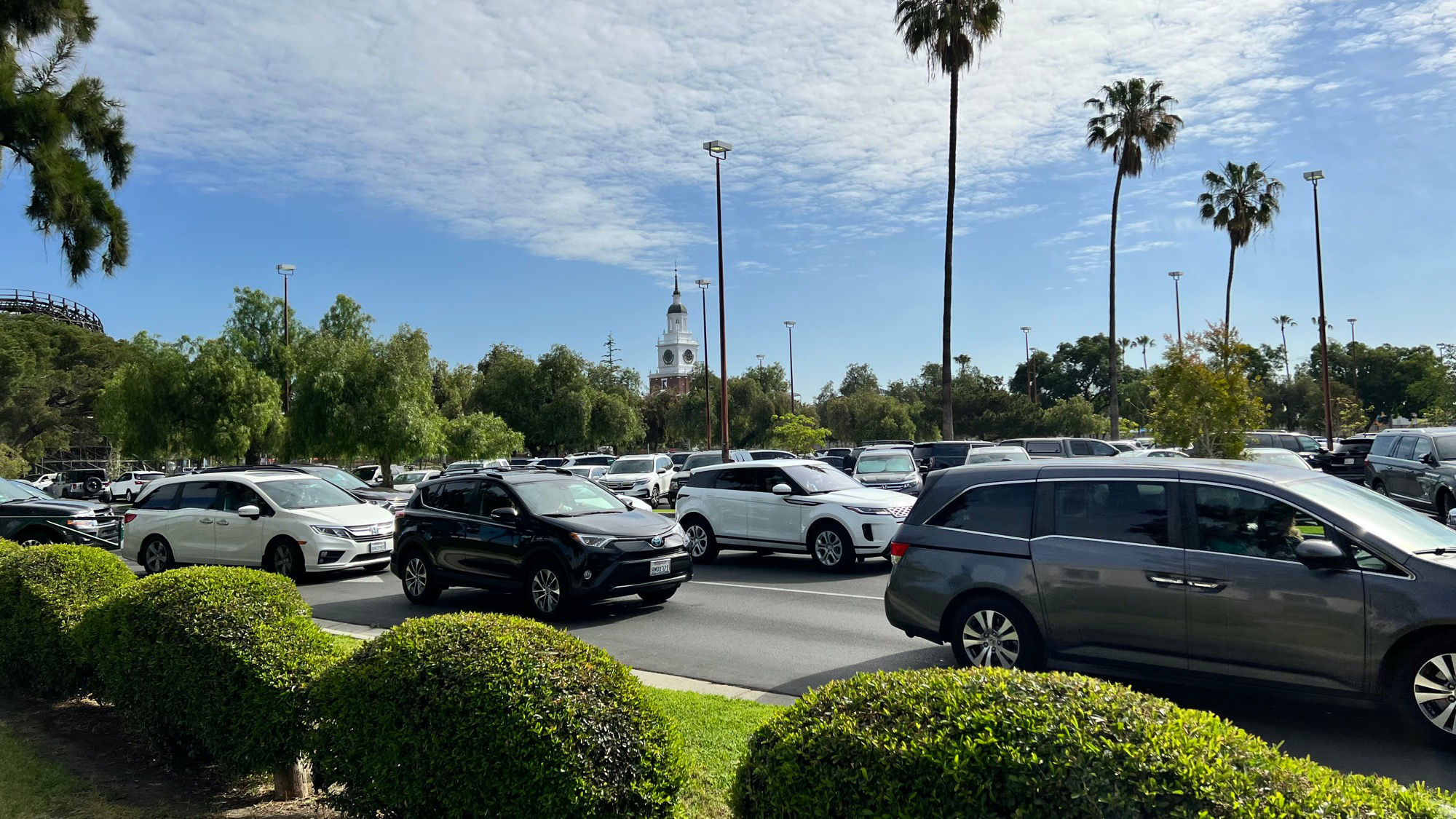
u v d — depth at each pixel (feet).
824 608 35.04
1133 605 20.36
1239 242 142.20
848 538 43.83
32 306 230.48
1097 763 7.77
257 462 131.34
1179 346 74.23
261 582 17.80
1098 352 307.78
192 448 120.47
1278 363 287.28
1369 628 17.80
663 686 23.88
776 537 46.21
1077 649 21.21
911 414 216.95
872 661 26.27
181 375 118.83
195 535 46.78
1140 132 117.91
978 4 86.79
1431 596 17.33
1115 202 120.06
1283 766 7.73
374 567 47.11
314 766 13.56
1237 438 69.97
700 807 14.46
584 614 34.99
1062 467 22.59
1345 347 275.59
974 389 254.68
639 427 208.54
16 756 17.33
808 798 8.71
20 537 49.14
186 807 14.97
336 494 48.91
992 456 69.41
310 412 112.27
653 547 34.55
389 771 12.01
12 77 33.78
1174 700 21.49
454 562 36.52
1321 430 252.21
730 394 211.41
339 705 12.88
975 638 22.79
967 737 8.25
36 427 192.65
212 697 15.46
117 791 15.67
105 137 36.11
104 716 20.47
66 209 34.47
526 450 201.05
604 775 11.10
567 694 11.68
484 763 11.24
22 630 21.31
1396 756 17.60
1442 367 184.75
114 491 134.10
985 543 22.75
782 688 23.59
